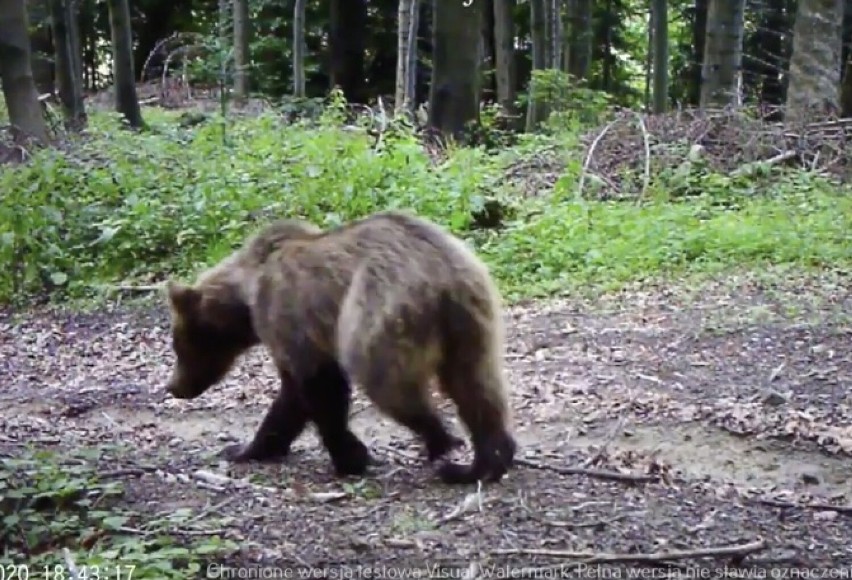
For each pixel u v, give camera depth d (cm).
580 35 2812
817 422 802
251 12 3456
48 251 1369
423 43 3500
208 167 1536
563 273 1303
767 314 1100
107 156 1636
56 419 869
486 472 638
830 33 1902
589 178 1617
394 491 641
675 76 3878
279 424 707
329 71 3472
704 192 1600
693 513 608
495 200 1467
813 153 1709
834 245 1357
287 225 679
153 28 4216
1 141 1738
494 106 2403
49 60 3042
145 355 1084
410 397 604
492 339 617
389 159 1502
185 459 721
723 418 808
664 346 1012
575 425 808
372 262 611
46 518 596
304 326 637
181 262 1388
